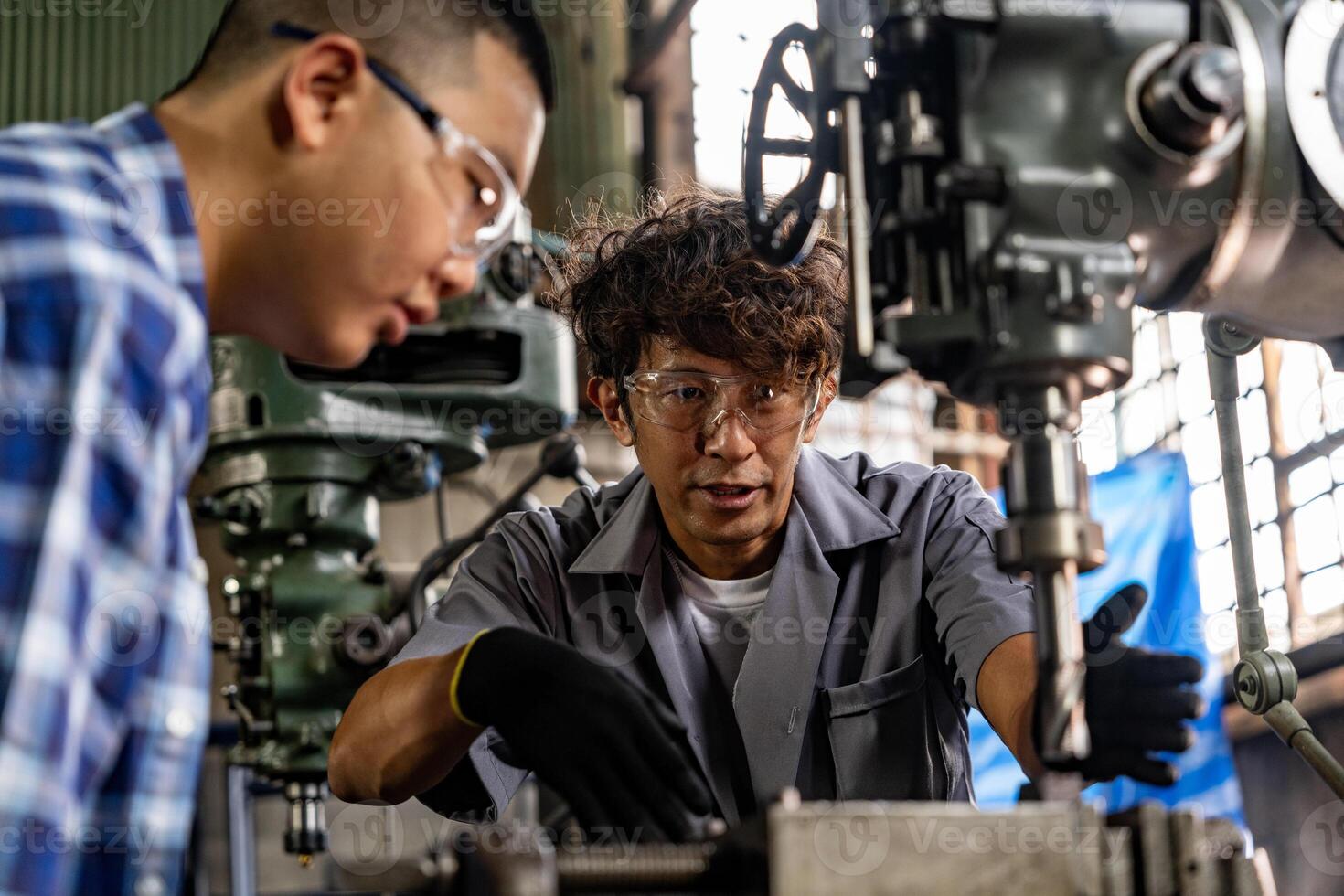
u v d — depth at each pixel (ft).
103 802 2.91
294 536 6.73
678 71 19.22
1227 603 14.02
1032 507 3.11
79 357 2.76
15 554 2.63
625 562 5.33
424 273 3.49
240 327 3.50
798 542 5.31
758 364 4.80
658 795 3.58
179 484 3.02
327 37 3.34
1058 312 3.10
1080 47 3.22
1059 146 3.20
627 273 5.10
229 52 3.44
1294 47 3.41
